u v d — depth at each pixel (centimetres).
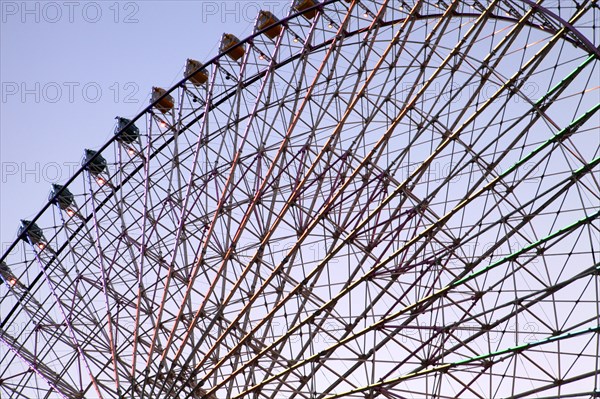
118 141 5438
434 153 3897
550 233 3769
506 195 3919
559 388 3534
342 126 4228
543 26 4125
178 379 4428
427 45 4278
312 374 4028
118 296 5178
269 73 4675
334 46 4425
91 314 5194
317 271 4112
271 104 4619
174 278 4772
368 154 4097
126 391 4622
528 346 3562
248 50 4847
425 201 4044
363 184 4244
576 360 3472
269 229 4375
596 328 3381
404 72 4275
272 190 4522
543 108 3850
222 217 4706
